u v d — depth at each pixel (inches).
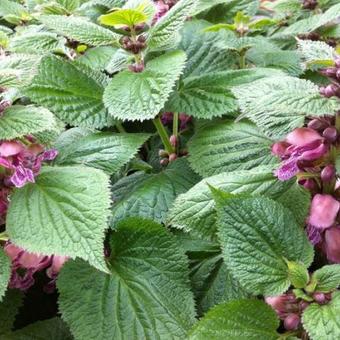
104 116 12.5
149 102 11.1
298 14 18.0
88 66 13.0
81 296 10.1
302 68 13.8
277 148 9.9
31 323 11.8
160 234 10.5
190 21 16.0
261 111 9.3
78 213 9.3
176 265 10.3
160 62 12.1
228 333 8.8
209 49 14.9
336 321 8.3
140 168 13.2
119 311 9.9
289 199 10.1
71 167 10.2
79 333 9.8
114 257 10.8
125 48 12.3
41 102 12.1
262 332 9.0
